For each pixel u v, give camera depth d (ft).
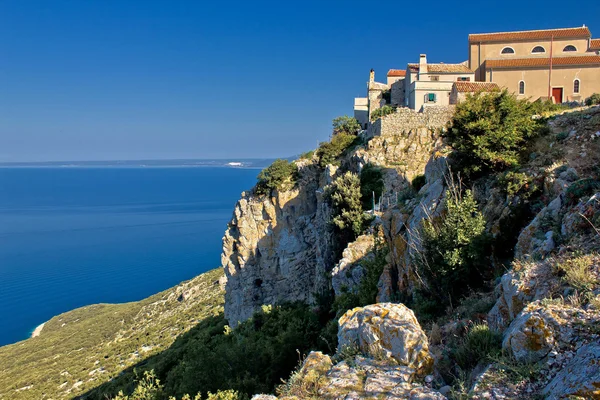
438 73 198.59
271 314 130.31
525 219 52.08
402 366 31.53
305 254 194.59
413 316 36.40
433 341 37.81
